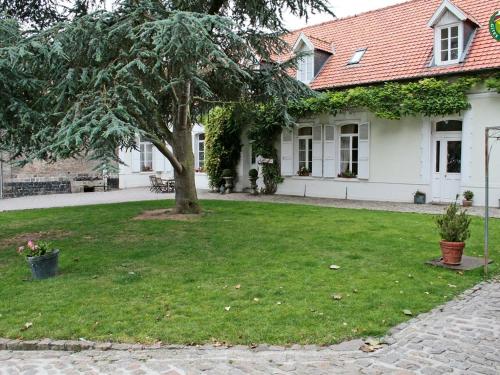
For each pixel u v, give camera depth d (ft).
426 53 48.73
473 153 43.83
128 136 20.40
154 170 80.02
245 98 41.65
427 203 47.57
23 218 39.96
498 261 22.85
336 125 54.95
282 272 20.80
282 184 61.16
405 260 22.94
